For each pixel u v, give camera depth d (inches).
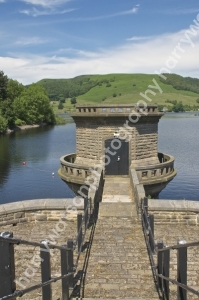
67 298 281.1
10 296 165.3
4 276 171.9
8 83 3841.0
